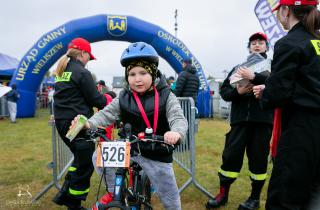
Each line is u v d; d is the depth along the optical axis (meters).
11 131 9.98
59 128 3.28
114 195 2.03
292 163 2.01
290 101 2.04
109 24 13.05
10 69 15.79
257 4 5.33
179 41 13.68
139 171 2.54
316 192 2.09
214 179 4.89
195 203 3.88
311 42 2.01
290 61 1.99
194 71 8.20
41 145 7.64
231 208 3.70
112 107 2.60
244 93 3.21
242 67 3.08
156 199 3.94
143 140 2.11
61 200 3.36
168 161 2.56
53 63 13.40
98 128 2.29
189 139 3.86
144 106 2.50
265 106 2.12
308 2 2.08
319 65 2.00
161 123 2.55
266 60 3.01
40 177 4.97
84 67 3.39
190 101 3.78
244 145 3.45
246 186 4.53
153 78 2.51
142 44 2.45
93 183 4.68
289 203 2.04
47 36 13.02
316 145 1.99
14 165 5.72
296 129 2.02
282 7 2.23
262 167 3.46
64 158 4.19
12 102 12.30
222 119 14.38
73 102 3.25
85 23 13.02
